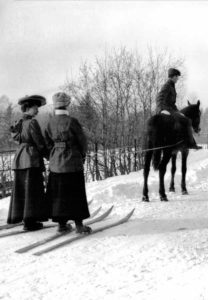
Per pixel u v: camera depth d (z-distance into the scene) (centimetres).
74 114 1852
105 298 430
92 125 1812
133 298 420
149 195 1033
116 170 1628
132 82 1903
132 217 793
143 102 1886
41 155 690
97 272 505
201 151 2142
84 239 646
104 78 1898
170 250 562
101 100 1858
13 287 477
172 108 991
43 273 513
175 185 1175
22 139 695
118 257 554
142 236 645
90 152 1647
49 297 445
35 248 611
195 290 414
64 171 634
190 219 754
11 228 730
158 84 1931
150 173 1297
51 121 651
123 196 1002
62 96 652
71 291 455
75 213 641
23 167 680
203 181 1216
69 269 521
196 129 1102
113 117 1833
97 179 1469
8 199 974
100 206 872
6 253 595
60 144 645
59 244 613
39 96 703
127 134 1823
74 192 645
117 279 479
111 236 655
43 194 687
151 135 945
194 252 545
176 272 481
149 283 458
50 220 782
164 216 788
